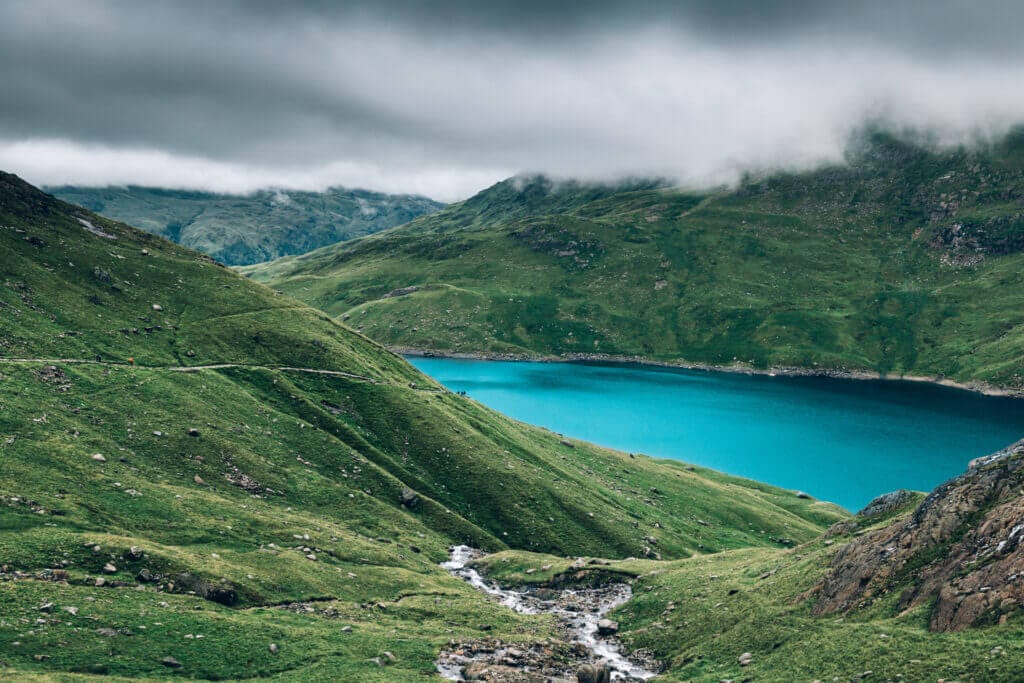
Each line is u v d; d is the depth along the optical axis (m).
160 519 78.38
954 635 44.03
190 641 53.72
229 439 111.56
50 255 151.38
